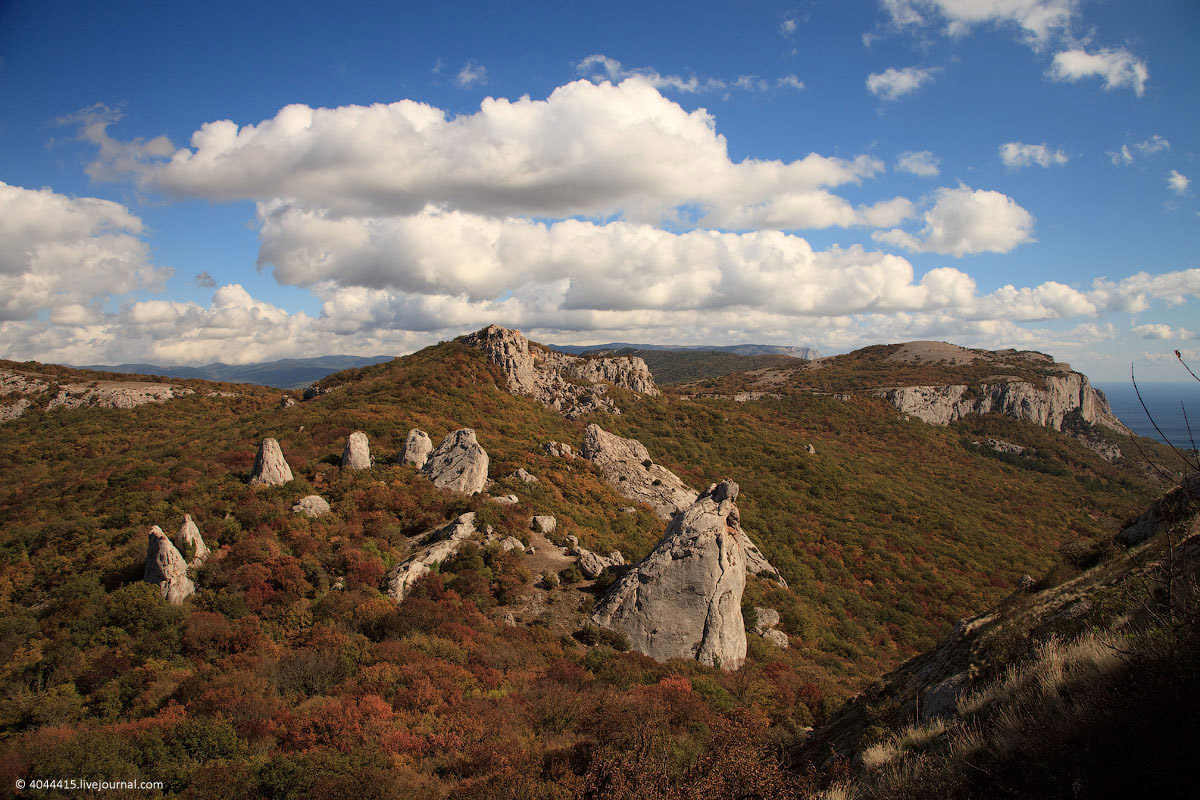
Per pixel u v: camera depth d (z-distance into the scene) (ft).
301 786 49.42
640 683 80.28
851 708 50.11
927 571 195.83
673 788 39.55
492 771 52.08
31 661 73.10
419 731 60.08
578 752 52.24
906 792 26.35
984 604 178.29
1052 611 38.17
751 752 41.24
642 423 292.61
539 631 94.07
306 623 86.69
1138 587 30.07
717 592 101.19
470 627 90.99
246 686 67.72
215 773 50.60
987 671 37.01
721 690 79.51
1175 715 18.06
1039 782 20.75
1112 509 320.09
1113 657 23.21
